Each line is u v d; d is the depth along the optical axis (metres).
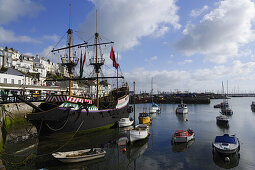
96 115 32.22
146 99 139.25
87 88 102.00
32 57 110.38
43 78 73.38
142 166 17.66
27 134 29.42
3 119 29.31
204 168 17.11
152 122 46.88
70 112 26.72
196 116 59.31
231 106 107.56
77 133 28.44
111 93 53.53
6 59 85.50
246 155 20.70
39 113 23.50
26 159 18.31
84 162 17.69
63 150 21.66
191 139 27.19
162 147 23.80
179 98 135.12
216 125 41.53
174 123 44.91
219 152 19.52
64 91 70.88
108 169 16.78
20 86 48.84
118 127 37.50
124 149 22.17
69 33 32.88
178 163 18.39
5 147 22.22
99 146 24.03
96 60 37.44
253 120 49.75
